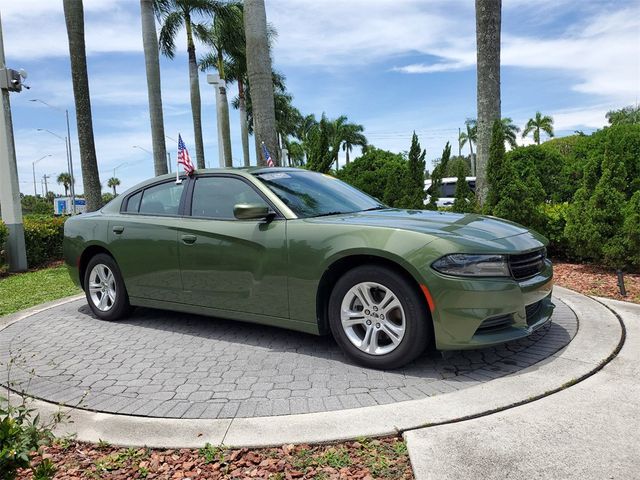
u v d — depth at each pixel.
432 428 2.78
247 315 4.30
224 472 2.52
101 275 5.56
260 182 4.46
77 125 12.82
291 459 2.60
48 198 84.56
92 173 12.93
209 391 3.47
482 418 2.87
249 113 40.00
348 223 3.85
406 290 3.47
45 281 9.12
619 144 8.82
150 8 18.00
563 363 3.62
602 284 6.34
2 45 10.51
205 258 4.49
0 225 10.09
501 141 8.05
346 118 58.88
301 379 3.61
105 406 3.30
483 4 9.50
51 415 3.20
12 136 10.53
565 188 11.21
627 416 2.83
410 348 3.51
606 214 6.86
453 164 65.00
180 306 4.80
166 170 18.67
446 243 3.42
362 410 3.02
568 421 2.80
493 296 3.37
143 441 2.82
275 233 4.07
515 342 4.15
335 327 3.85
